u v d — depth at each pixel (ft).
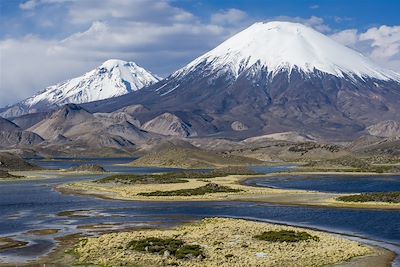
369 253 259.39
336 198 485.15
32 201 510.58
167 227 346.54
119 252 257.34
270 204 467.52
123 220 381.60
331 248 265.54
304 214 402.31
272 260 240.73
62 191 615.16
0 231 335.47
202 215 405.18
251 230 311.47
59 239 304.71
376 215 391.65
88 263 241.76
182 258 246.47
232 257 246.06
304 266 233.14
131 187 628.69
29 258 256.52
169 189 590.14
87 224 362.74
